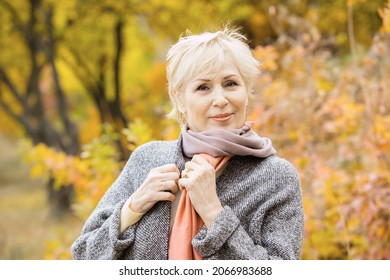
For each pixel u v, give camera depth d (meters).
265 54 5.15
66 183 5.44
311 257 4.53
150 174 2.23
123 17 12.94
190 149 2.28
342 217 4.10
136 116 13.08
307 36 5.62
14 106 15.70
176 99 2.37
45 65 14.84
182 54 2.28
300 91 5.32
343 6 10.30
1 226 12.40
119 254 2.21
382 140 4.09
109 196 2.44
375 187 3.99
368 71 5.04
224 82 2.24
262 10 11.76
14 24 13.22
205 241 2.06
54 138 13.57
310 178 4.79
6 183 20.16
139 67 14.60
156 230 2.21
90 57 13.95
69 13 13.08
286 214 2.18
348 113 4.44
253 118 4.88
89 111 15.21
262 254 2.07
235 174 2.25
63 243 5.44
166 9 12.38
